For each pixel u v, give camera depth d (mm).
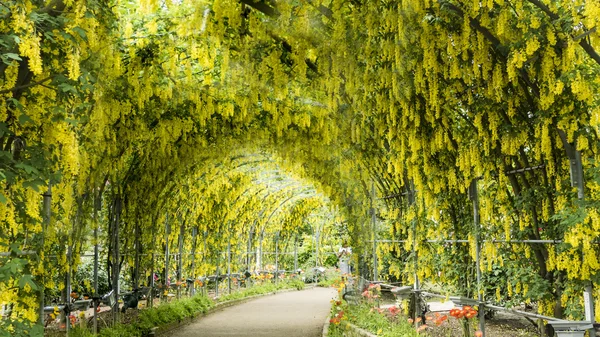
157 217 11859
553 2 4434
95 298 8445
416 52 5816
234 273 17688
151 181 10727
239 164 13992
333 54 6574
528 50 4500
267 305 16188
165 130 8992
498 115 5559
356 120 8445
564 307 5230
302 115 9281
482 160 5914
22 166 3859
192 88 8188
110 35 5777
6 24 3914
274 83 7469
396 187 9273
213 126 9953
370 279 11438
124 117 8156
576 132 4707
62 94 4477
